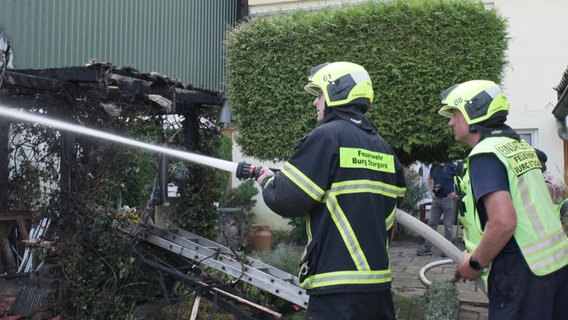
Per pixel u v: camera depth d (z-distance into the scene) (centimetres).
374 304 255
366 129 270
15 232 643
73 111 434
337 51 491
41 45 691
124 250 456
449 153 488
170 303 466
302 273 258
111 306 451
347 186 252
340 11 497
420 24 469
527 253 249
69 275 432
